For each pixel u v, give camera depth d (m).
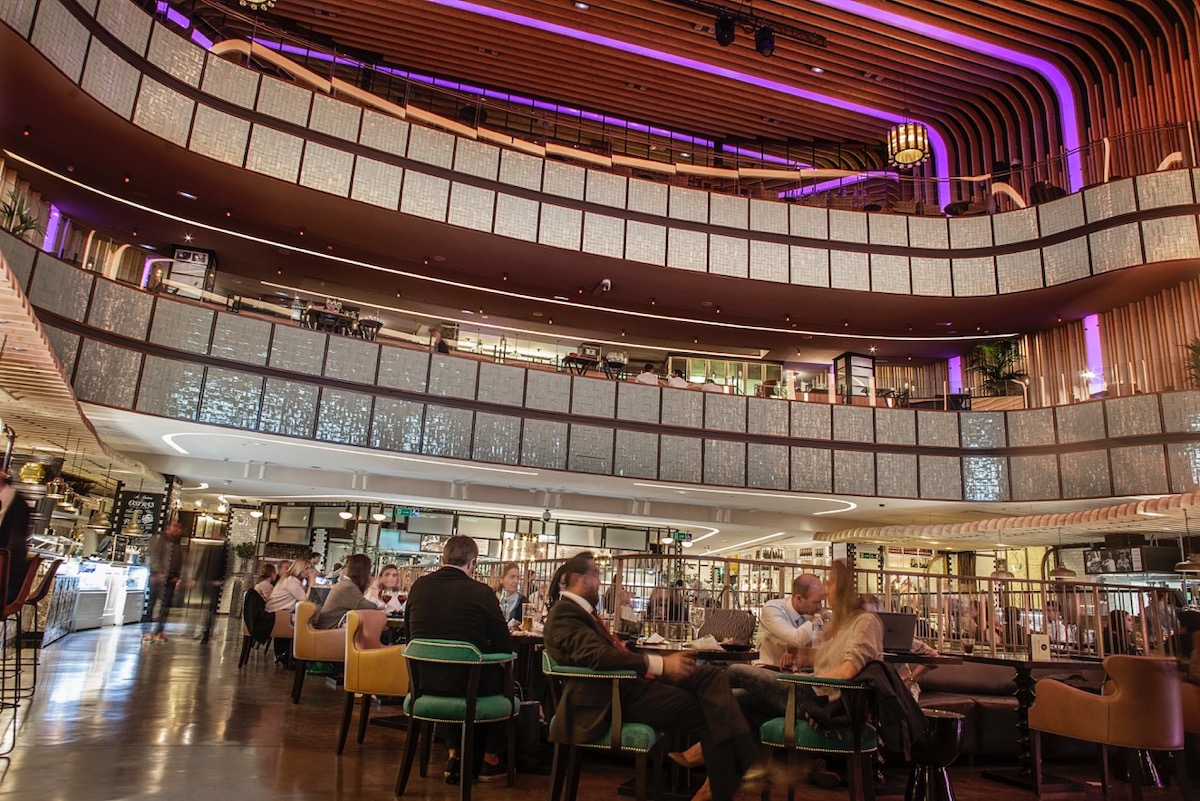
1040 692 5.06
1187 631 6.05
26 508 4.87
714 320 17.05
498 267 15.09
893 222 15.84
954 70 17.11
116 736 4.69
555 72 17.59
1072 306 15.50
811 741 3.71
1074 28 15.38
